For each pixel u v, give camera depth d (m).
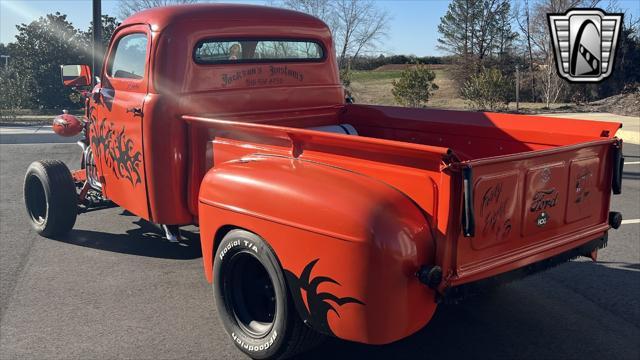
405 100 25.48
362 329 3.15
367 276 3.07
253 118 5.20
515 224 3.47
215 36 4.88
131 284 5.14
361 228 3.08
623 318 4.54
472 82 26.09
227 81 4.98
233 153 4.20
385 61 49.16
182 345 4.12
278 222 3.43
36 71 25.22
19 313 4.57
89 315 4.55
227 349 4.07
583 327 4.39
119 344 4.12
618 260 5.75
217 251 3.91
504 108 25.05
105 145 5.42
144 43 4.81
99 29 10.98
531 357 3.97
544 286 5.12
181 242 6.21
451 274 3.17
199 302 4.80
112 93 5.21
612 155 4.18
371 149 3.32
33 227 6.42
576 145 3.79
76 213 6.24
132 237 6.38
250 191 3.64
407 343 4.16
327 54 5.77
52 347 4.07
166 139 4.61
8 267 5.49
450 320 4.49
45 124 18.44
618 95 26.17
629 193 8.60
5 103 19.56
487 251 3.35
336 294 3.20
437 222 3.13
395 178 3.26
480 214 3.22
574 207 3.93
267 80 5.28
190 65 4.75
